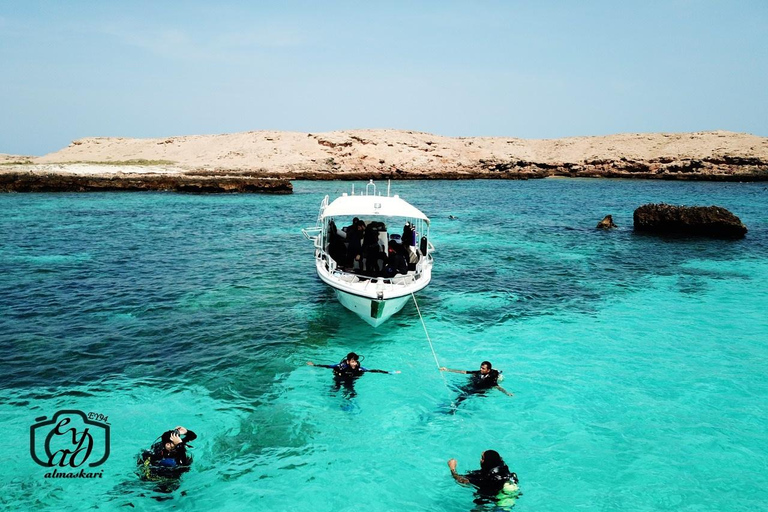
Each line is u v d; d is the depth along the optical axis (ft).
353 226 49.57
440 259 79.92
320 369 38.40
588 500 24.04
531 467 26.71
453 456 27.68
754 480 25.54
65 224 110.32
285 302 54.49
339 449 28.17
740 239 98.22
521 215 143.95
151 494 24.03
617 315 52.13
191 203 164.45
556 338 45.55
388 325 48.42
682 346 43.70
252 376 36.83
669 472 26.23
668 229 106.42
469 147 437.17
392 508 23.38
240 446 28.12
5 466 25.66
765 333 46.91
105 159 372.79
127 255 77.92
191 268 70.08
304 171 326.85
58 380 35.40
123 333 44.55
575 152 456.04
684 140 424.87
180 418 30.83
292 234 102.22
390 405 33.14
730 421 31.35
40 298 54.03
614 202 184.65
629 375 37.91
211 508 23.18
